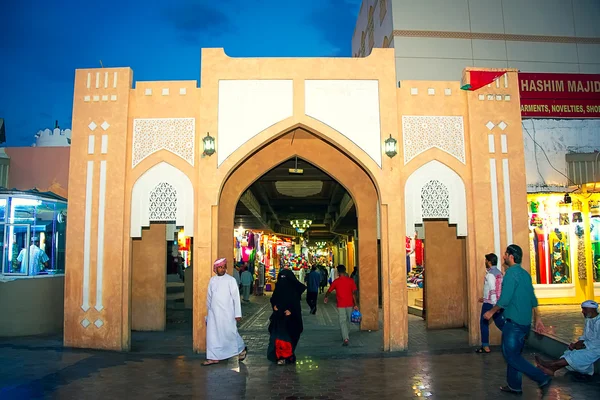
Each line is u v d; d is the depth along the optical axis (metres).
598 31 16.25
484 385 6.29
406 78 15.41
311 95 9.17
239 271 19.20
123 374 6.99
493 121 9.37
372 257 11.67
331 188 15.15
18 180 14.30
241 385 6.43
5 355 8.00
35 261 10.43
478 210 9.16
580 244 12.13
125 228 8.91
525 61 15.87
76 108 9.12
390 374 7.00
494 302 8.19
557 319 9.74
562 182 12.38
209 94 9.09
